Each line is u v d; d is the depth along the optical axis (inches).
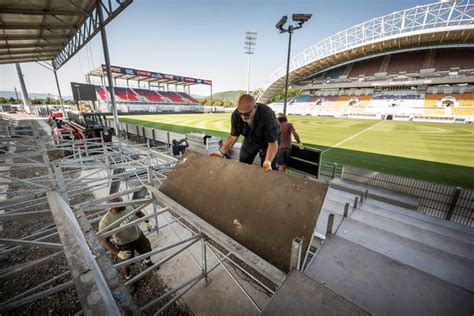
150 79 1769.2
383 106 1489.9
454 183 258.8
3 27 312.5
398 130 763.4
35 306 94.0
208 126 761.0
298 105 1887.3
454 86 1393.9
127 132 534.3
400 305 62.6
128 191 86.4
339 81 1831.9
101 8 325.7
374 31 1579.7
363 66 1831.9
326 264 78.7
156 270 112.9
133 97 1694.1
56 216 59.5
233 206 63.2
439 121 1194.0
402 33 1416.1
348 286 69.2
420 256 89.0
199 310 91.7
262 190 61.1
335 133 679.1
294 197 54.6
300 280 36.2
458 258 87.6
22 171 281.6
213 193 70.6
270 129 88.4
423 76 1449.3
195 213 69.1
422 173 293.1
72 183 143.3
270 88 2306.8
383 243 97.3
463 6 1238.9
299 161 185.6
